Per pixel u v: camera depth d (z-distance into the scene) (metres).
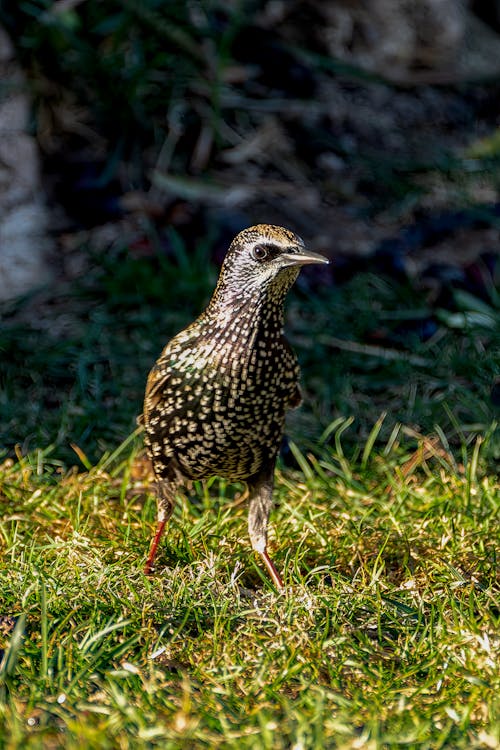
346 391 11.56
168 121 15.43
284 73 16.47
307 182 15.45
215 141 15.54
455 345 12.25
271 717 6.42
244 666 6.94
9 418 11.12
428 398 11.55
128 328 12.52
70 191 14.87
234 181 15.27
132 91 14.41
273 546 8.76
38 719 6.36
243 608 7.71
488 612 7.54
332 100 16.42
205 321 7.89
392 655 7.25
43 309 13.02
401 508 9.23
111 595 7.60
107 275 13.37
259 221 14.65
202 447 8.04
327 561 8.54
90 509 9.34
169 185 14.91
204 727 6.35
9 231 13.27
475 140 16.64
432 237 14.52
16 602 7.58
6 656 6.75
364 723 6.47
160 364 8.00
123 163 15.18
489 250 14.28
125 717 6.29
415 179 15.61
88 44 14.56
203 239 14.35
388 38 17.25
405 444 10.82
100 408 11.18
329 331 12.53
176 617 7.50
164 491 8.41
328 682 6.98
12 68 13.29
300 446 10.77
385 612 7.64
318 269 13.75
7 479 9.93
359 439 10.97
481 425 10.80
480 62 17.64
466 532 8.76
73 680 6.60
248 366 7.68
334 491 9.68
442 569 8.25
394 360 11.98
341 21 17.00
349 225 14.73
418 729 6.24
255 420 7.89
